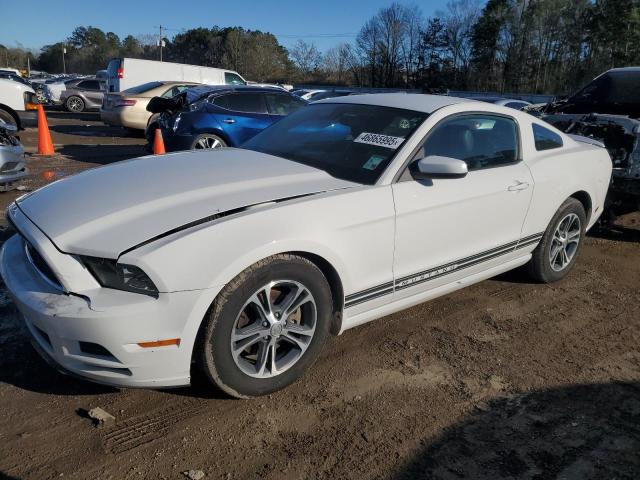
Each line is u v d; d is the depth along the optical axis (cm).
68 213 271
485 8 6138
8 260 290
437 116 353
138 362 247
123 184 301
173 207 272
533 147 422
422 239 337
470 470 245
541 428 276
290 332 291
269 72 7288
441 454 254
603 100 652
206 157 358
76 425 264
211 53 7869
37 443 251
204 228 254
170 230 254
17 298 259
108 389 294
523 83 5903
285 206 281
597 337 379
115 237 250
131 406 281
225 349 264
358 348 348
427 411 287
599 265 528
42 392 289
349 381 311
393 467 245
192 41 8612
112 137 1482
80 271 246
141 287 243
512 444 263
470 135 374
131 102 1416
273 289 288
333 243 292
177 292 244
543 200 418
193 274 246
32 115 1889
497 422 279
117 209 270
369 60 6775
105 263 246
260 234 265
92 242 248
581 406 296
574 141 479
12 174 684
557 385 316
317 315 297
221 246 254
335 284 307
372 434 267
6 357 320
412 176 332
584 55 5584
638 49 5169
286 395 296
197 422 270
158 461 243
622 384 320
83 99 2398
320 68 7231
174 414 276
